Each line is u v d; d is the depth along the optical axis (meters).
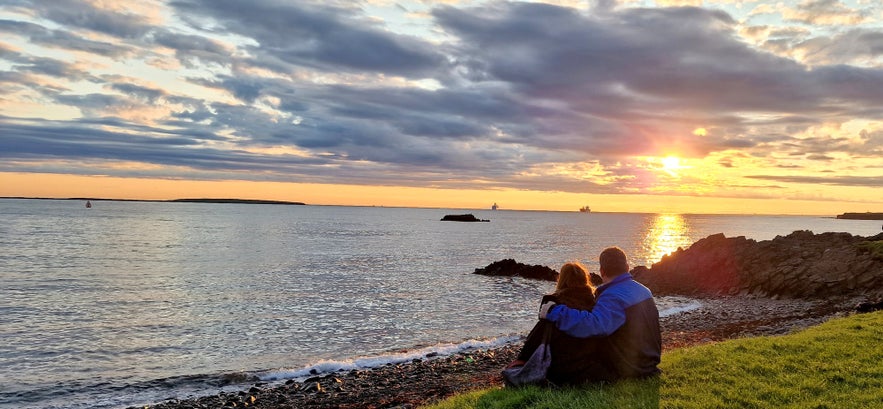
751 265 44.59
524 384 8.75
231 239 113.69
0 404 17.31
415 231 171.75
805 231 54.06
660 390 8.40
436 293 45.03
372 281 52.62
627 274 8.83
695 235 179.50
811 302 35.72
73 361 22.88
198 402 16.72
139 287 46.62
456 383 16.67
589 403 7.68
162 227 158.12
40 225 151.75
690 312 34.72
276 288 46.75
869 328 14.45
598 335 8.23
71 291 44.00
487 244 117.06
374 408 14.11
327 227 183.12
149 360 23.09
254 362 22.69
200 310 35.84
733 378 9.26
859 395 8.23
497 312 36.00
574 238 148.50
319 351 24.61
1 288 44.94
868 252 41.00
